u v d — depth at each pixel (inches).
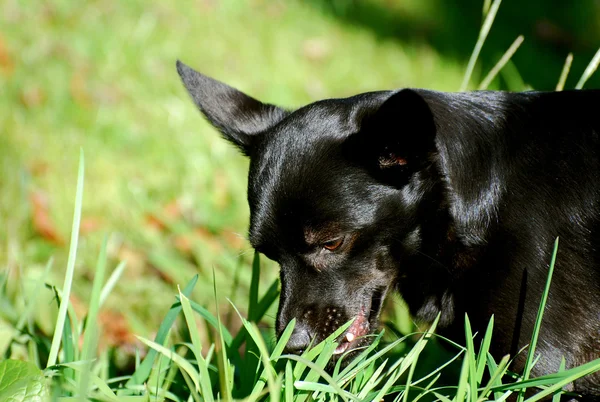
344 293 166.1
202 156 331.3
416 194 166.7
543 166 162.6
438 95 173.2
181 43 422.3
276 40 455.2
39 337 183.2
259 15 481.7
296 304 164.7
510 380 157.1
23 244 264.8
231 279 248.1
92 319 151.5
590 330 157.8
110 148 328.2
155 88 375.9
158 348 140.6
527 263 156.6
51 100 347.3
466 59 493.7
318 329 163.3
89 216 288.0
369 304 169.0
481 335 161.5
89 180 305.9
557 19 590.2
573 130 165.3
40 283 174.9
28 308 174.1
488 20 211.5
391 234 167.2
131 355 216.2
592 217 159.3
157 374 154.2
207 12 463.5
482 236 162.1
